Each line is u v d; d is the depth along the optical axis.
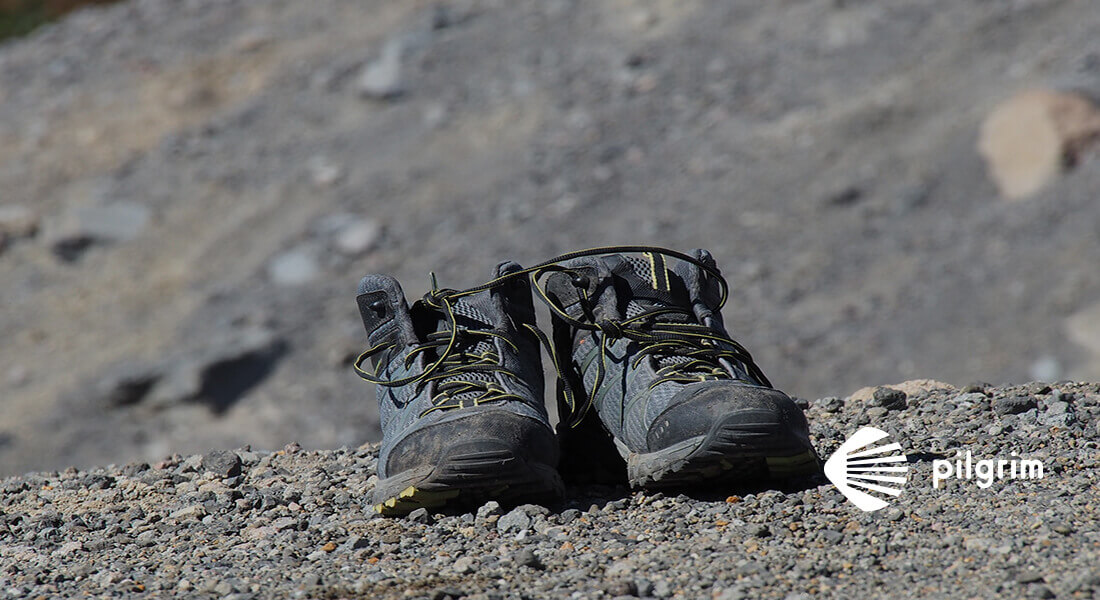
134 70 57.03
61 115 54.88
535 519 7.25
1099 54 45.59
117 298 43.81
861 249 41.06
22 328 43.12
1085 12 48.59
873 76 48.84
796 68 50.53
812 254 41.06
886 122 46.31
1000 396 9.89
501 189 45.56
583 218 43.94
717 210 43.41
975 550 6.18
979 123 44.62
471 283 41.44
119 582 6.54
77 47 59.97
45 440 37.16
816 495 7.41
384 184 46.75
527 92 50.97
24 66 59.38
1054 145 41.62
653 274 8.28
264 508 8.17
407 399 7.75
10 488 9.42
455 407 7.39
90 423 37.66
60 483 9.55
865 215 42.25
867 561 6.14
